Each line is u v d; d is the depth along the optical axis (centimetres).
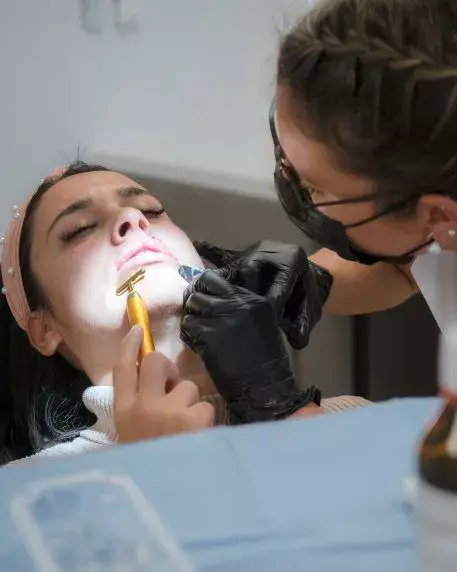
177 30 135
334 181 71
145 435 84
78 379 116
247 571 45
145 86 135
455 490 41
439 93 62
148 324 98
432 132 63
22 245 113
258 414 90
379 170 67
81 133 133
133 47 133
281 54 70
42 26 126
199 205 142
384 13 65
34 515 49
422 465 43
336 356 156
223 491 50
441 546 41
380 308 127
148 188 137
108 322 105
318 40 66
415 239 77
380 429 56
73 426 116
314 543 46
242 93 142
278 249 107
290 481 51
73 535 47
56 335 112
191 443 55
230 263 110
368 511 49
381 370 157
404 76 62
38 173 132
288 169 80
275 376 91
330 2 70
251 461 53
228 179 143
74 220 110
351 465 52
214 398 98
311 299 108
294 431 56
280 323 103
